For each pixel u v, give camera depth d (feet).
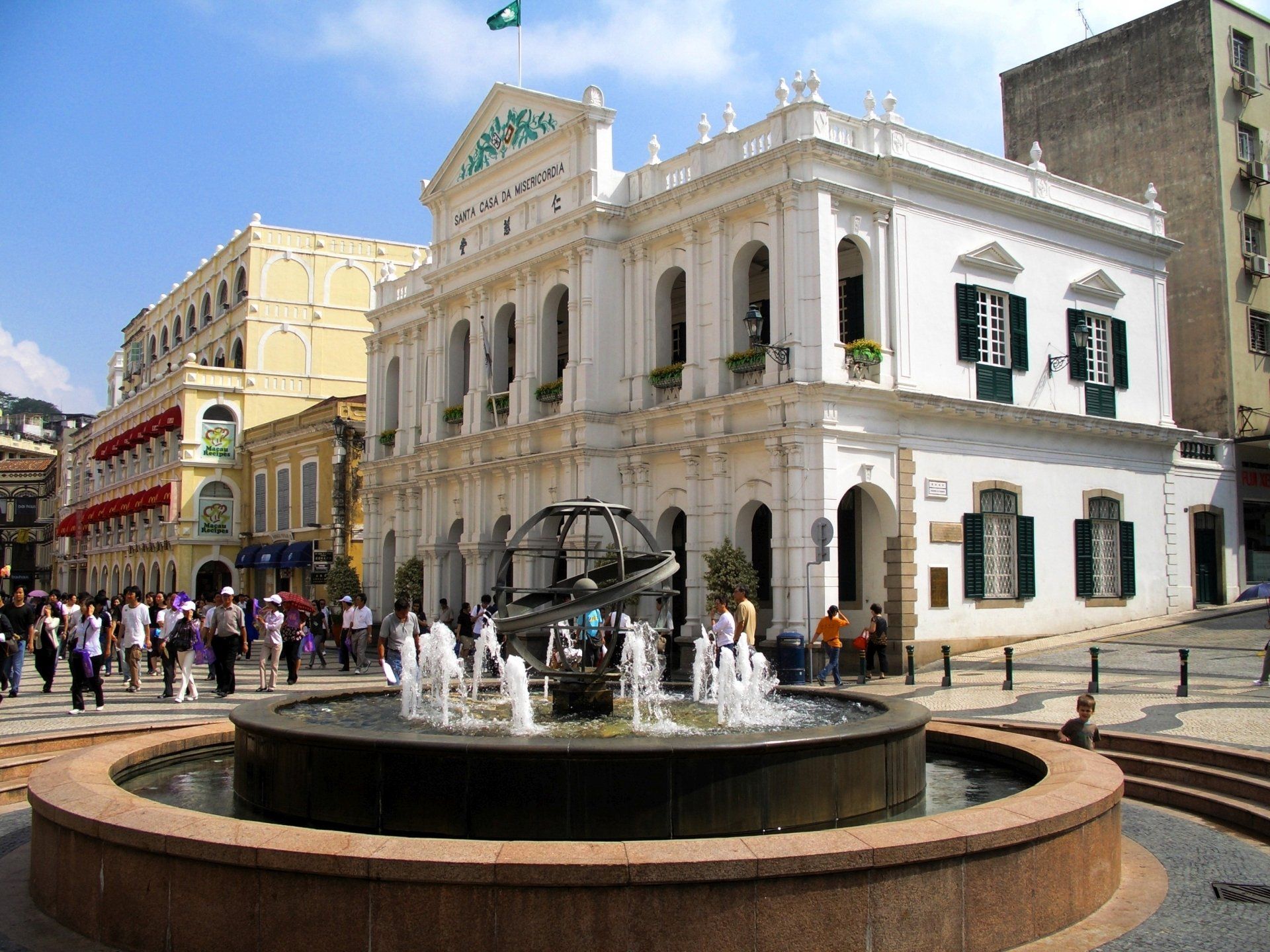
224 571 190.80
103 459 239.09
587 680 41.42
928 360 91.40
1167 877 32.07
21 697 75.05
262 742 33.35
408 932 22.75
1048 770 34.01
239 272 202.59
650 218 100.99
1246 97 127.85
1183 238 127.13
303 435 166.71
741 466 89.86
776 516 84.79
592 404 100.89
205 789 37.42
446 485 124.16
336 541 155.12
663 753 28.81
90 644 66.18
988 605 93.76
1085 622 102.58
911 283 90.84
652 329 100.07
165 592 195.52
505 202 118.32
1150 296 115.24
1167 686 67.31
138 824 25.80
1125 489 108.99
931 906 24.54
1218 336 123.85
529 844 23.68
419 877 22.72
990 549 95.35
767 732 31.63
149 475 206.49
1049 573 99.81
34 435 518.37
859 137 90.02
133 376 264.93
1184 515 115.75
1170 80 128.67
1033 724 51.96
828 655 77.61
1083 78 136.67
